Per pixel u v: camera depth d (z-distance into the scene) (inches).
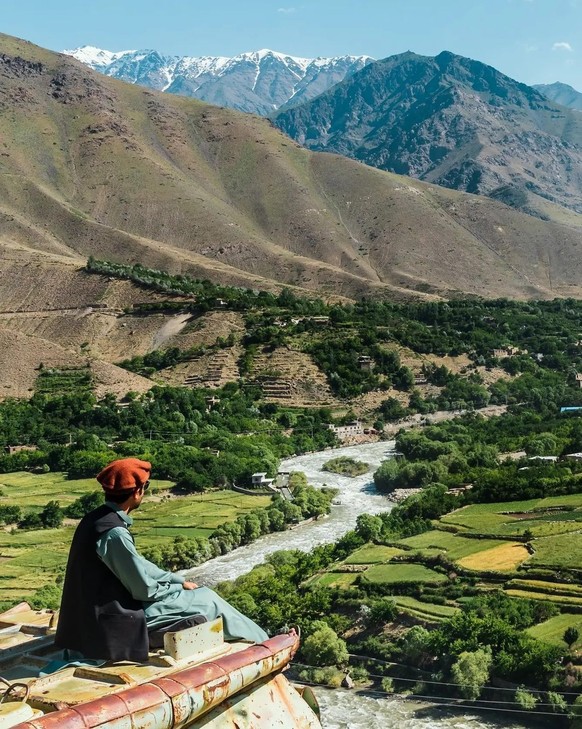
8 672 382.9
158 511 5757.9
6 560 4677.7
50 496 6166.3
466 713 2925.7
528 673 2989.7
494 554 4072.3
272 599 3757.4
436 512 4901.6
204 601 425.4
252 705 393.7
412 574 3981.3
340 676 3280.0
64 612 405.1
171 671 378.6
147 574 405.7
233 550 4990.2
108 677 364.8
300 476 6756.9
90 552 407.2
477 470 5974.4
